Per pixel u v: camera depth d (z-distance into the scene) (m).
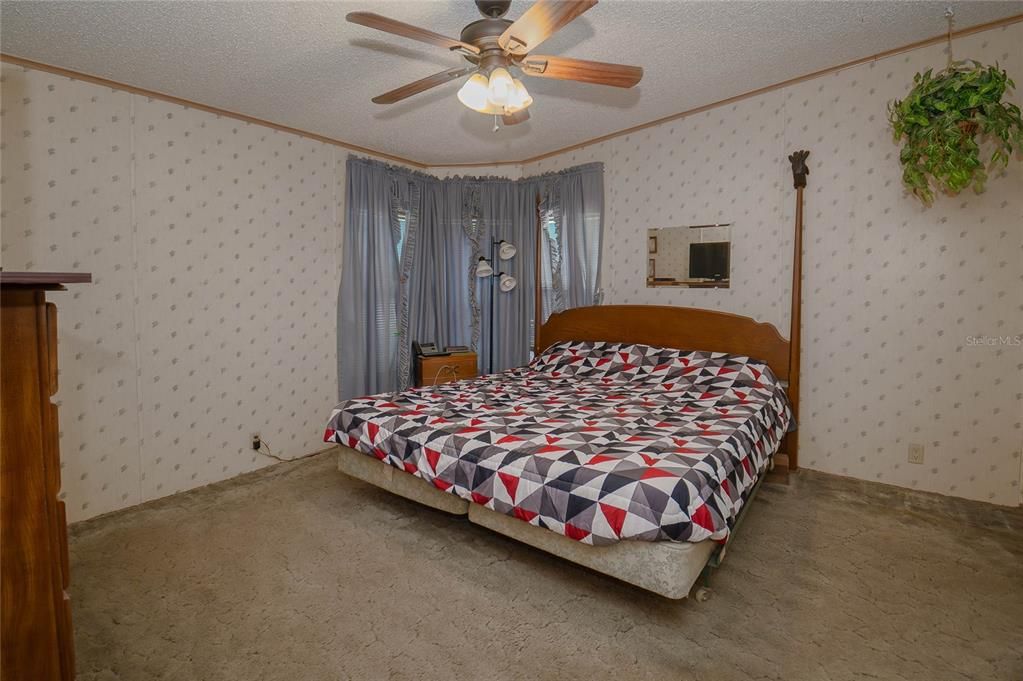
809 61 2.59
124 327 2.61
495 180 4.17
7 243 2.25
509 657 1.50
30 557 0.91
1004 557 1.97
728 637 1.56
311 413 3.52
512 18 2.04
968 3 2.10
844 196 2.71
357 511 2.54
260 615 1.70
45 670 0.94
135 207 2.63
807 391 2.89
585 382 3.12
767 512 2.38
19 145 2.27
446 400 2.63
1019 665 1.41
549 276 3.98
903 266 2.57
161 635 1.60
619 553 1.64
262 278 3.20
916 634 1.55
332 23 2.07
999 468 2.38
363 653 1.52
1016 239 2.29
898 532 2.18
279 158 3.26
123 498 2.62
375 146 3.74
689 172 3.27
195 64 2.40
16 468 0.89
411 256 4.01
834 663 1.44
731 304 3.15
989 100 1.96
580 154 3.82
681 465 1.64
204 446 2.94
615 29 2.22
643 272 3.53
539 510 1.72
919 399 2.56
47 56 2.28
